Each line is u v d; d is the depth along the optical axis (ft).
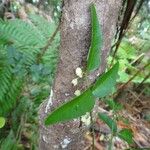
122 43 1.90
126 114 1.74
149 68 1.85
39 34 1.64
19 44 1.54
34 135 1.28
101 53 0.83
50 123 0.64
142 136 1.66
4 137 1.32
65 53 0.84
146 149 1.25
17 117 1.34
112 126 0.95
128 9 1.09
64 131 0.91
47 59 1.48
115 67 0.70
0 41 1.53
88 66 0.77
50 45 1.57
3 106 1.36
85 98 0.67
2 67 1.36
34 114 1.37
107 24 0.80
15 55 1.33
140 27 2.11
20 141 1.31
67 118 0.65
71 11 0.79
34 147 1.24
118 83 1.78
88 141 1.44
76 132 0.92
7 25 1.60
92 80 0.85
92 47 0.75
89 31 0.80
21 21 1.68
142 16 2.14
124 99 1.78
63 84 0.87
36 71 1.31
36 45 1.57
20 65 1.33
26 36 1.59
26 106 1.36
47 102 0.94
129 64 1.80
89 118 0.90
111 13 0.79
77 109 0.66
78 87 0.85
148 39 2.08
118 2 0.79
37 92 1.41
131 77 1.72
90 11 0.78
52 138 0.94
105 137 1.45
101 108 1.60
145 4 2.10
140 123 1.75
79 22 0.79
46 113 0.93
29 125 1.35
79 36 0.80
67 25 0.81
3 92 1.34
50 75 1.39
